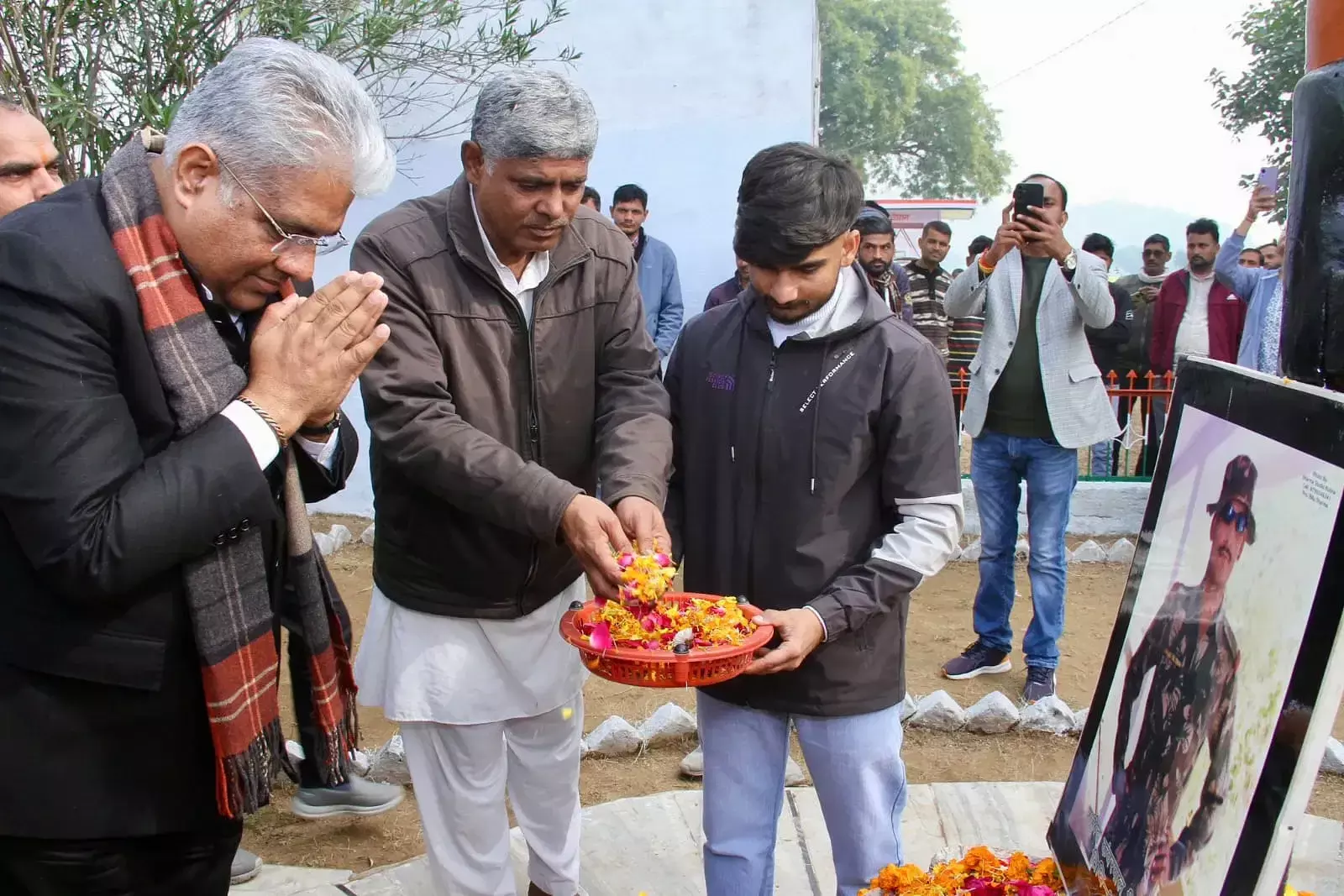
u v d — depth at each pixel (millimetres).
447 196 2678
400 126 7289
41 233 1743
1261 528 1567
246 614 1955
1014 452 4883
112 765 1896
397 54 6703
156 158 1863
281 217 1790
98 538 1701
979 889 2178
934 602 6445
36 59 4707
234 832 2172
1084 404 4707
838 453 2426
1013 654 5555
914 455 2393
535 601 2795
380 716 4727
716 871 2607
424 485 2562
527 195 2434
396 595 2766
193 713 1967
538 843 3104
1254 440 1645
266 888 3352
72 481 1696
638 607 2408
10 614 1815
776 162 2268
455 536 2672
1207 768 1578
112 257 1784
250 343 1921
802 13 7363
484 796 2859
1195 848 1552
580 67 7492
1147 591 1935
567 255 2703
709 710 2645
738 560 2570
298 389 1863
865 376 2410
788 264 2279
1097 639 5828
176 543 1751
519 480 2443
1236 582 1615
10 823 1837
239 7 4961
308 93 1766
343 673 2412
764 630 2295
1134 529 7832
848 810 2543
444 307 2590
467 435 2508
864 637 2463
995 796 3795
